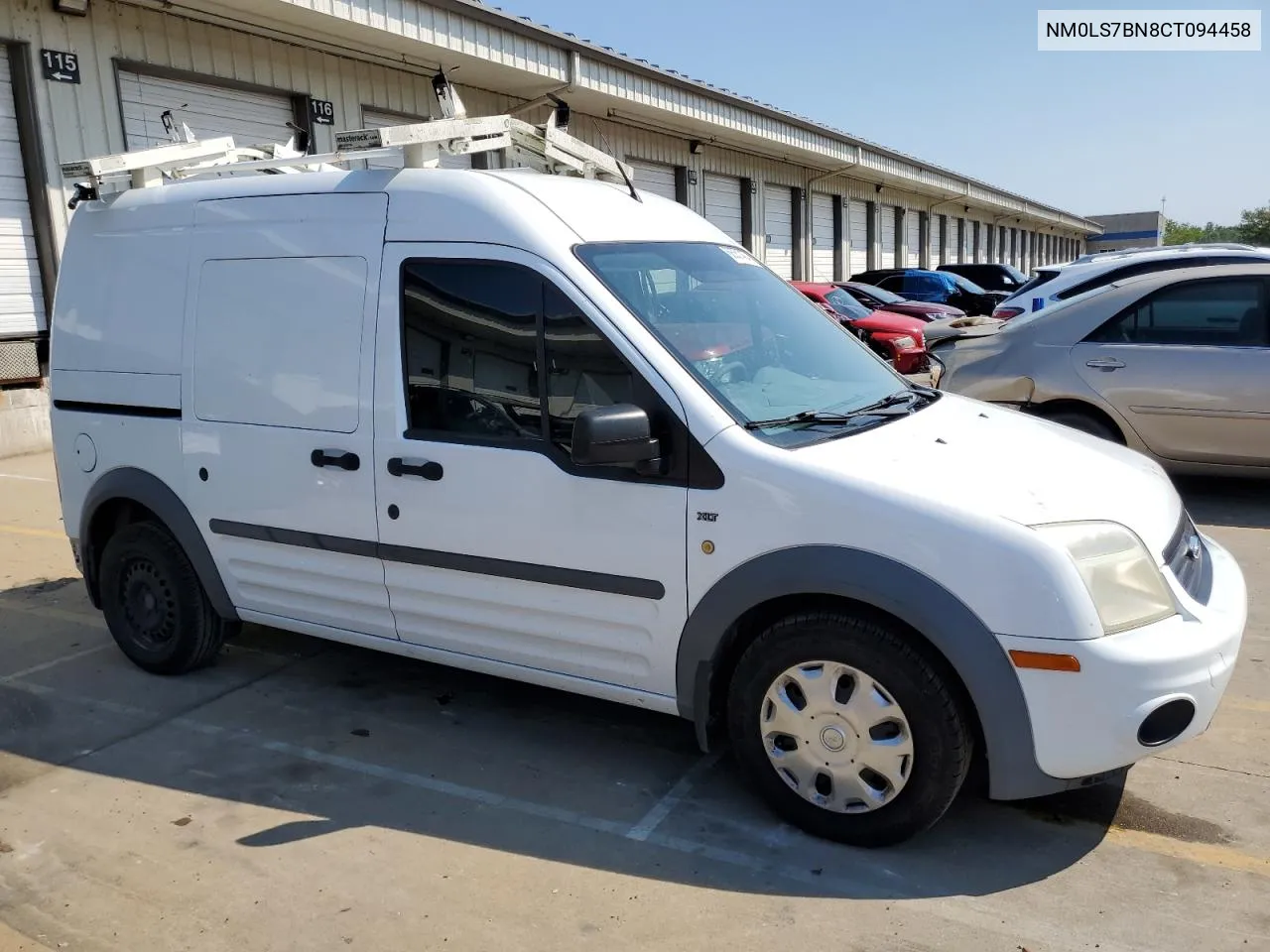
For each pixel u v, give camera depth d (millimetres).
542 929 2869
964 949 2738
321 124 13016
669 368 3307
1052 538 2898
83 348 4719
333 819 3498
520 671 3773
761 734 3309
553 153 4414
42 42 10086
